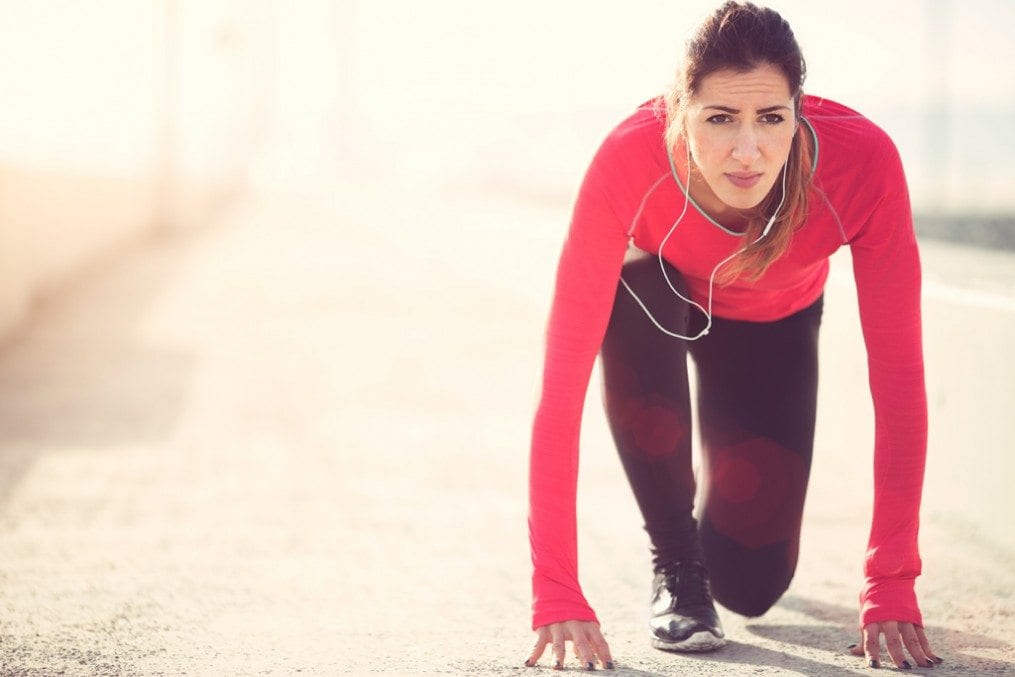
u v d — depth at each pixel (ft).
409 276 66.95
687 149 11.92
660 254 13.19
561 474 12.75
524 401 32.40
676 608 13.69
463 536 19.56
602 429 29.43
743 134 11.13
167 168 102.47
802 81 11.37
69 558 18.04
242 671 13.16
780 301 13.94
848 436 23.66
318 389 33.60
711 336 14.38
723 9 11.37
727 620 15.06
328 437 27.43
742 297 13.66
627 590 16.53
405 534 19.63
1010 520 17.92
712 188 11.60
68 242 63.10
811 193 12.08
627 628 14.74
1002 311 18.07
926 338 20.27
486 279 65.57
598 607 15.74
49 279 56.75
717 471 14.53
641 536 19.53
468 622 15.08
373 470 24.31
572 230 12.60
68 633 14.55
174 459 24.99
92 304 52.21
